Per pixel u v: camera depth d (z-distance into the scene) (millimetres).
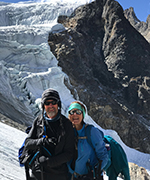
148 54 51500
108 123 33062
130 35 52562
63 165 2062
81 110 2314
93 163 2324
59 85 23141
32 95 19562
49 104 1979
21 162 2104
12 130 7078
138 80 47406
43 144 1967
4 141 4500
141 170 9000
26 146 2006
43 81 21891
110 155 3029
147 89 46031
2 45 24438
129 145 33375
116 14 54562
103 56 52406
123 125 33688
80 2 58094
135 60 50125
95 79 40875
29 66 24609
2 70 19641
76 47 39094
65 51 37281
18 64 24094
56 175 1991
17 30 31312
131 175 8805
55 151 1961
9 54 24703
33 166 1982
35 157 1981
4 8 48125
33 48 26312
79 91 33156
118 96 44781
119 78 47875
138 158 18562
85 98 33031
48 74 23031
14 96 18359
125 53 50656
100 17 55875
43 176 1953
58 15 50438
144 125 38812
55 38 38281
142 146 33688
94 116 32750
